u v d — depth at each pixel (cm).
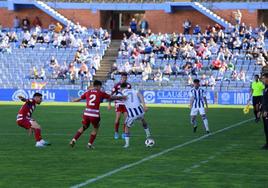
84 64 10812
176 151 3806
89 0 12412
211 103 9750
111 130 5203
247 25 11712
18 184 2667
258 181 2766
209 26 11225
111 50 11431
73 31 11750
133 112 3981
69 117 6519
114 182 2720
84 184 2667
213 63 10412
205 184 2686
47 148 3941
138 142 4316
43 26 12500
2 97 10419
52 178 2816
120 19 12712
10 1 12431
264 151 3822
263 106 3916
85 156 3562
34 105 4056
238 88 9994
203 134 4891
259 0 11694
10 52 11481
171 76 10412
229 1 11944
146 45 11088
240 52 10631
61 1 12512
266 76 3903
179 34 11400
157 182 2727
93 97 3894
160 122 6019
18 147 3991
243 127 5522
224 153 3722
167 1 12106
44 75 10925
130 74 10612
